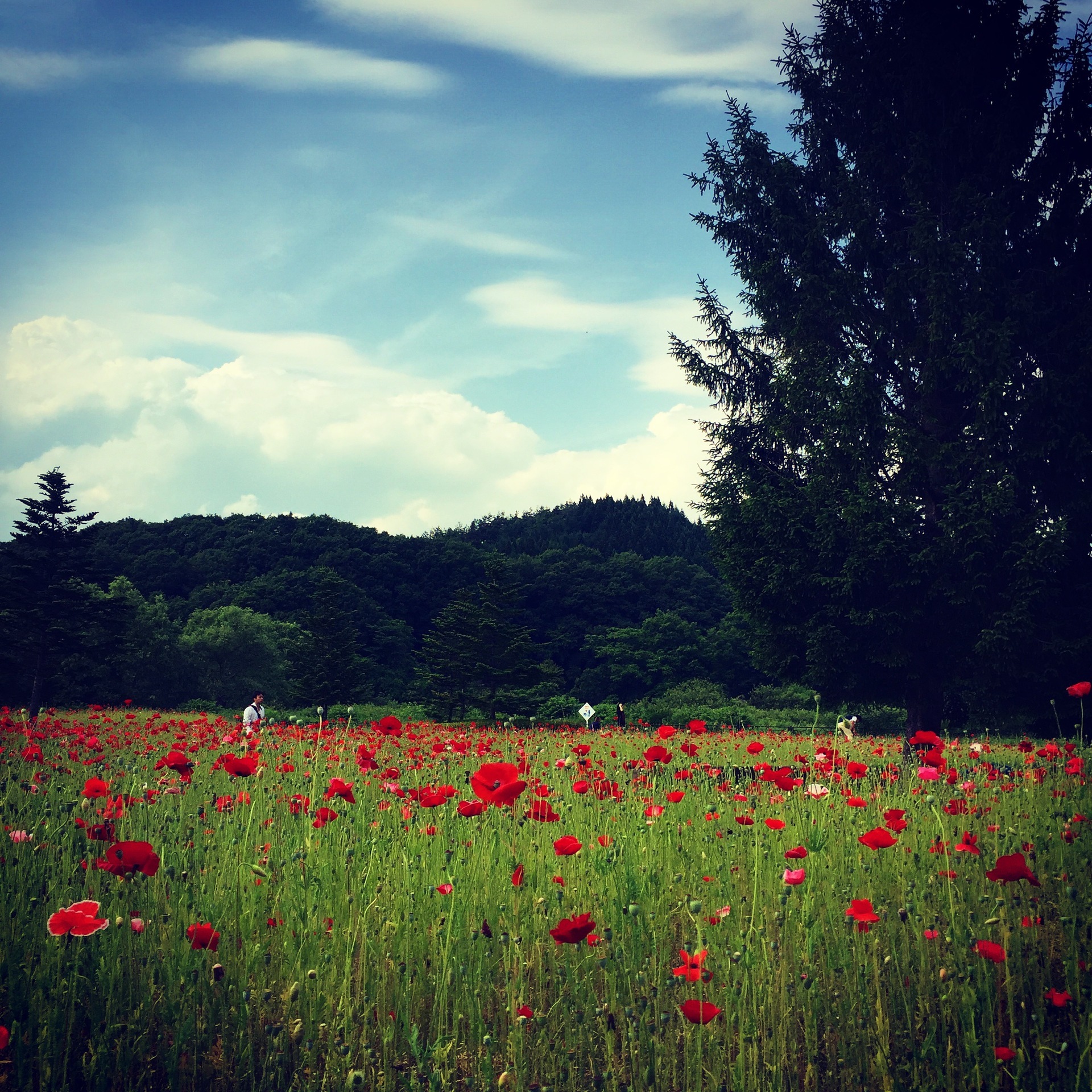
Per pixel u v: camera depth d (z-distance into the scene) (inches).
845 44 681.0
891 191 673.0
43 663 1584.6
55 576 1620.3
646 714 1656.0
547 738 383.2
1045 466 573.0
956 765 285.4
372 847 140.9
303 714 1072.2
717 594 3887.8
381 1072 92.6
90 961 105.8
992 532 531.2
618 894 134.0
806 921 118.3
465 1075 95.7
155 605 2628.0
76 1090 91.1
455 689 1517.0
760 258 698.8
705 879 144.5
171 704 2337.6
